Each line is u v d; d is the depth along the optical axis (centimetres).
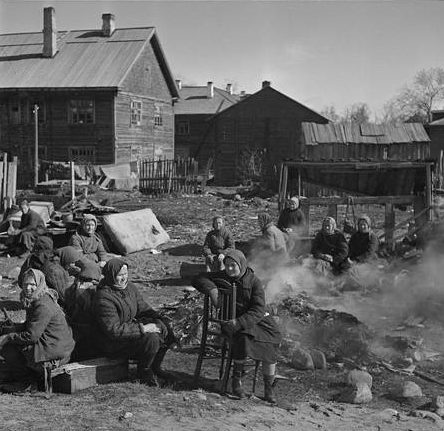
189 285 1290
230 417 575
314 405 637
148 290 1237
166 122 5047
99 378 645
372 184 1681
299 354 760
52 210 1998
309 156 3353
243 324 630
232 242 1296
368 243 1206
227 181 5547
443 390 698
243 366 681
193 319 857
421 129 3459
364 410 636
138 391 627
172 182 3422
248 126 5503
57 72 4419
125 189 3594
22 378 643
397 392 680
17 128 4412
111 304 655
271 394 639
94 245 1192
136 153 4553
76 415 550
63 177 3778
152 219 1875
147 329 658
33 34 4947
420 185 1653
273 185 3747
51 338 627
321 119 5359
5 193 2330
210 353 781
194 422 551
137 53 4456
